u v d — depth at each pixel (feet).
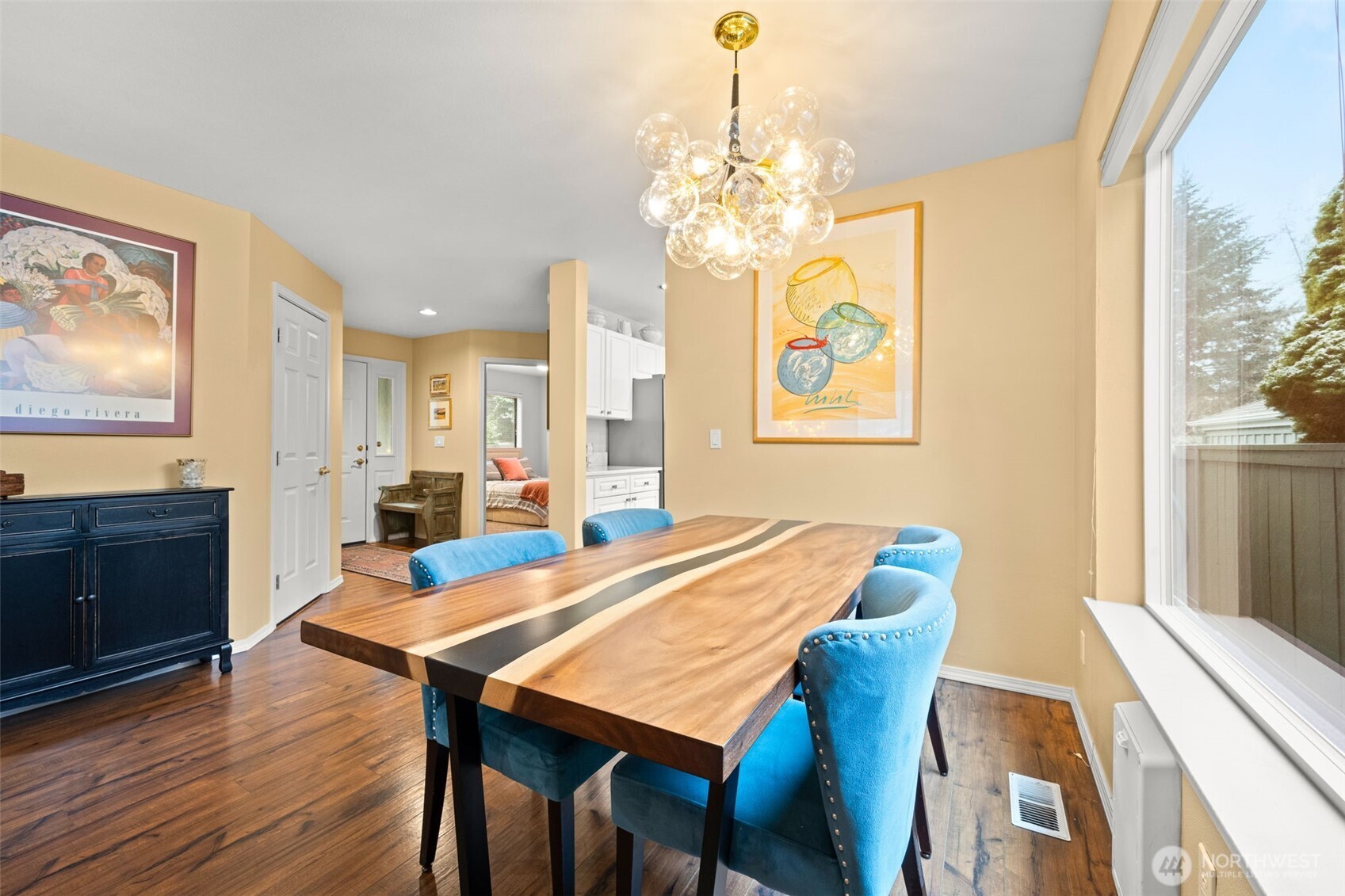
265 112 7.09
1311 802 2.67
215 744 6.71
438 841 5.04
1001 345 8.19
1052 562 7.88
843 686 2.66
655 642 3.27
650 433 17.69
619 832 3.68
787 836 2.97
